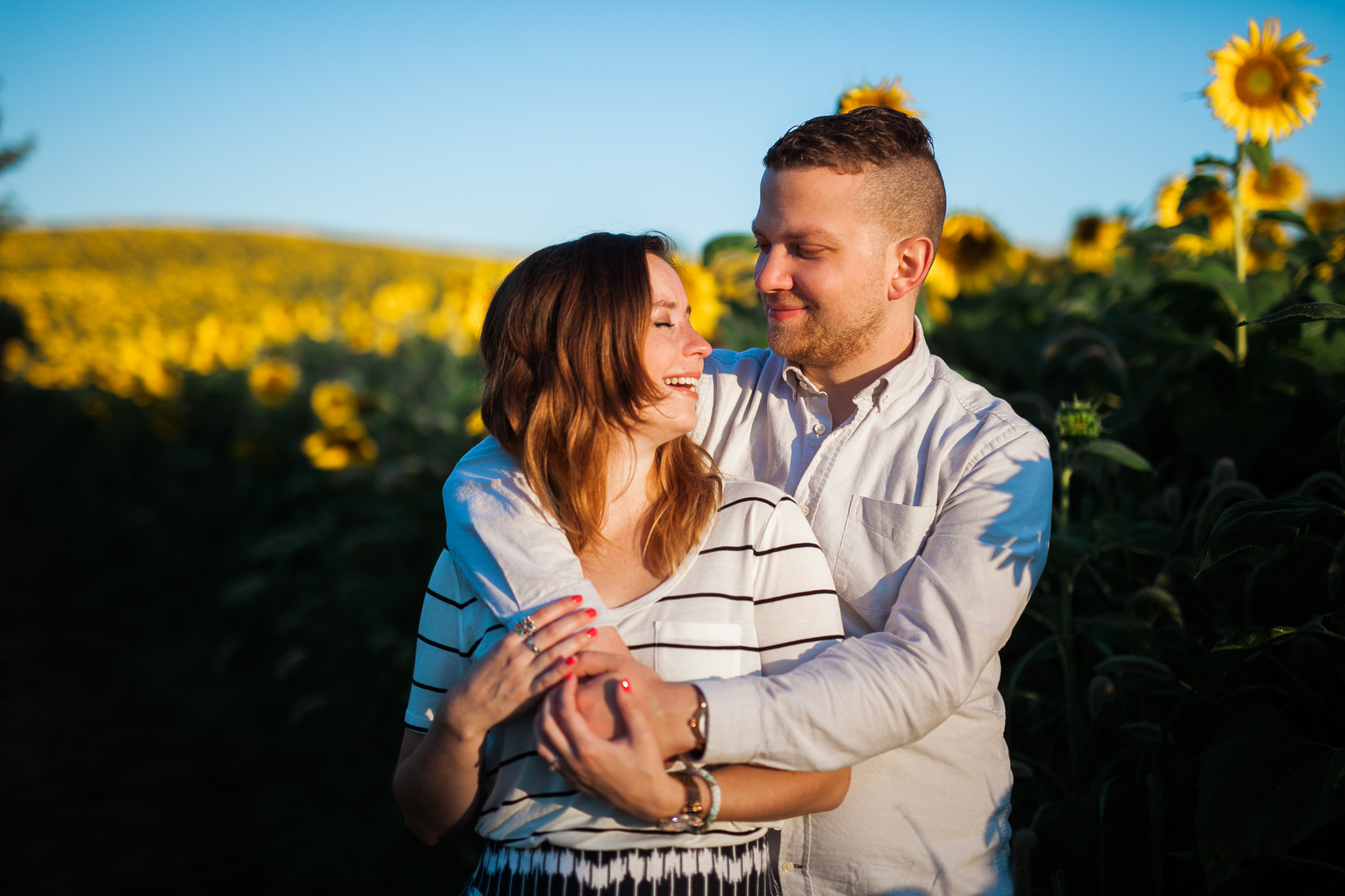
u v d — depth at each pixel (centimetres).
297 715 402
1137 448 249
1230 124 213
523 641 126
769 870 136
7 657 607
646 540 140
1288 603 196
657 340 139
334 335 832
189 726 456
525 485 143
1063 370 288
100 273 2759
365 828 338
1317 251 254
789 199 151
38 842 361
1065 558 172
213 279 2141
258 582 512
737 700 122
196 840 358
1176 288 243
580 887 125
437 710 138
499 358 146
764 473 164
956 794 144
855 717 123
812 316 154
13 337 1664
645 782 119
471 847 309
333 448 531
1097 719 174
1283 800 137
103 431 1063
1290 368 225
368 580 440
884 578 145
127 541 816
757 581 137
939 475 145
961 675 130
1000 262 304
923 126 157
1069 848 166
